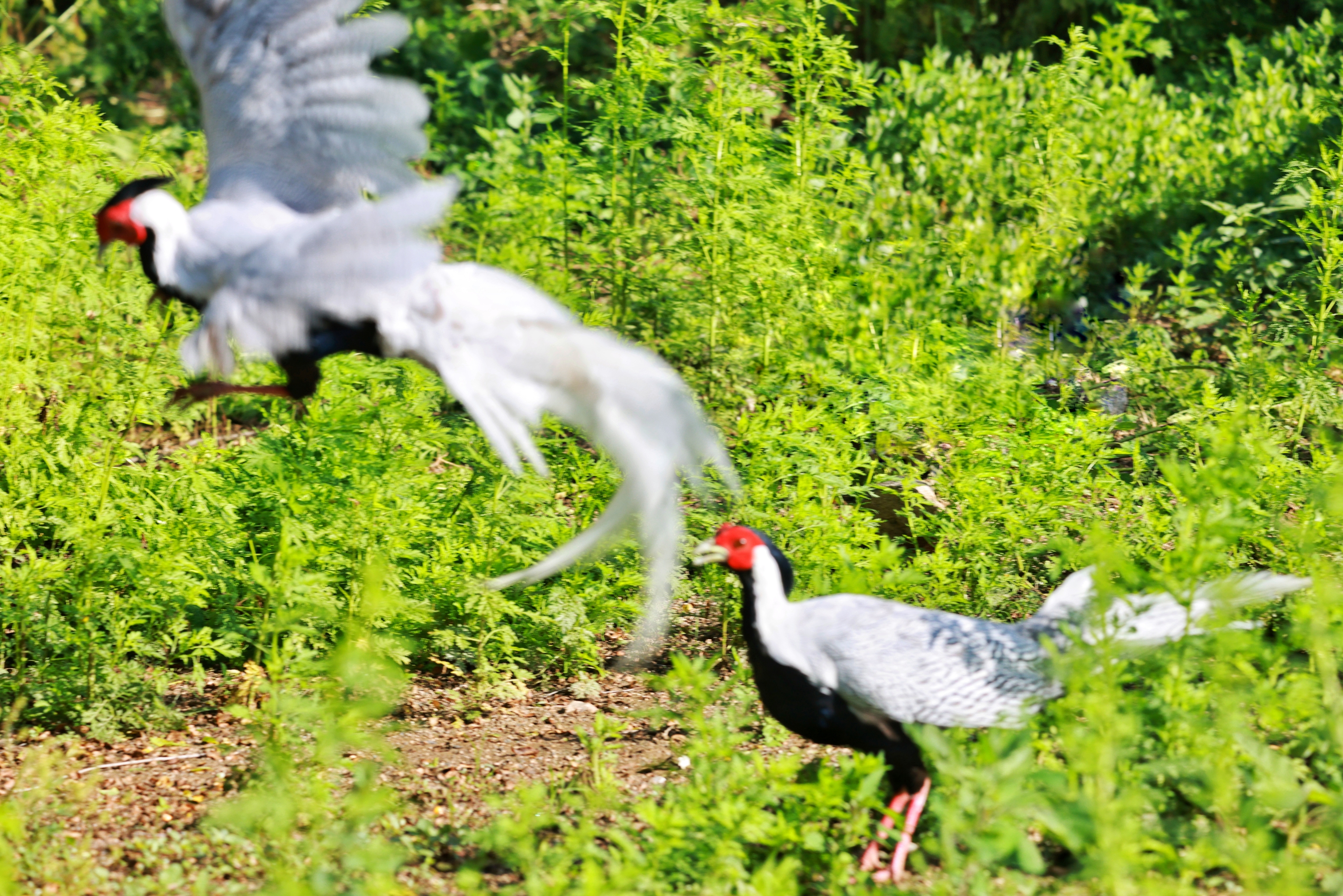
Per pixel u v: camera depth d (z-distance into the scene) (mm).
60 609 10812
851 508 12164
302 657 9109
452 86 22281
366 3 13367
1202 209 18719
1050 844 8297
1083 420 11625
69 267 11719
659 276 14734
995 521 11641
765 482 11477
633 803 8930
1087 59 16922
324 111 8336
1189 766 7641
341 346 7668
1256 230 17766
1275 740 8977
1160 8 23453
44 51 23812
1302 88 20891
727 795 7859
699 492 10836
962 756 7590
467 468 12414
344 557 10891
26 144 11898
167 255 8047
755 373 14461
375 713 8133
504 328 7492
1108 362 15109
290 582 8867
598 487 11602
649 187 15109
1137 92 20875
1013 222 17891
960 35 24094
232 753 9914
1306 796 7254
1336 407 13062
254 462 10930
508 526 11453
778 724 9844
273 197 8320
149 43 23578
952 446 12266
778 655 8266
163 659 10977
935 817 8438
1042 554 11883
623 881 7023
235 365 7773
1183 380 14648
